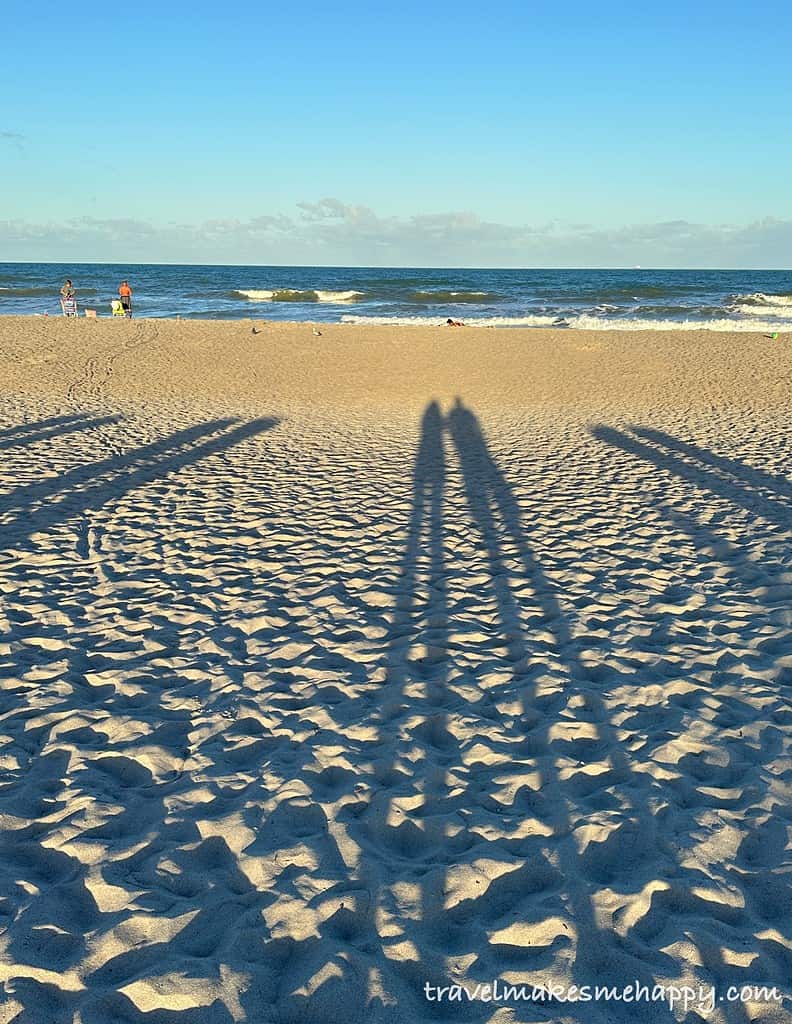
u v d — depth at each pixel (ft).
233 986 6.94
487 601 16.61
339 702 12.34
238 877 8.41
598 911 7.86
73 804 9.63
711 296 149.07
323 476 28.37
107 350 62.69
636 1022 6.64
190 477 27.43
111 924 7.65
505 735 11.39
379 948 7.41
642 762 10.61
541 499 25.17
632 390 51.01
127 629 14.94
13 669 13.23
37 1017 6.58
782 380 51.65
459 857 8.73
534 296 147.23
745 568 18.07
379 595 16.83
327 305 125.08
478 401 48.85
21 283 180.55
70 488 25.08
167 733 11.41
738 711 11.95
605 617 15.62
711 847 8.81
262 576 17.97
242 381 53.67
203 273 283.38
